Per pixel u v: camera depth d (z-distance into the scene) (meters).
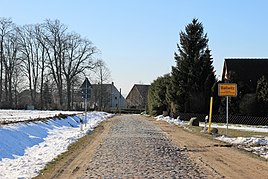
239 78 58.34
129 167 14.05
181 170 13.55
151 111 73.94
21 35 86.00
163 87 67.94
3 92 88.12
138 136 28.11
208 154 18.27
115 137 27.08
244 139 24.33
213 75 56.34
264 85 50.12
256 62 63.62
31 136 23.66
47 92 92.81
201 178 12.05
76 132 30.75
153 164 14.86
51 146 20.59
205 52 57.66
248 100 50.69
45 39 86.00
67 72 86.06
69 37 86.06
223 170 13.65
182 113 55.66
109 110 101.38
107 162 15.26
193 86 56.53
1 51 85.12
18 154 17.38
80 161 15.48
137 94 138.88
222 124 47.22
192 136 28.86
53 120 37.09
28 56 87.31
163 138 26.88
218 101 54.66
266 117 48.22
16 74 88.56
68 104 86.25
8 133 20.14
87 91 33.09
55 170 13.27
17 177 11.72
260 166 14.64
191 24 57.88
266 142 23.27
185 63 57.31
